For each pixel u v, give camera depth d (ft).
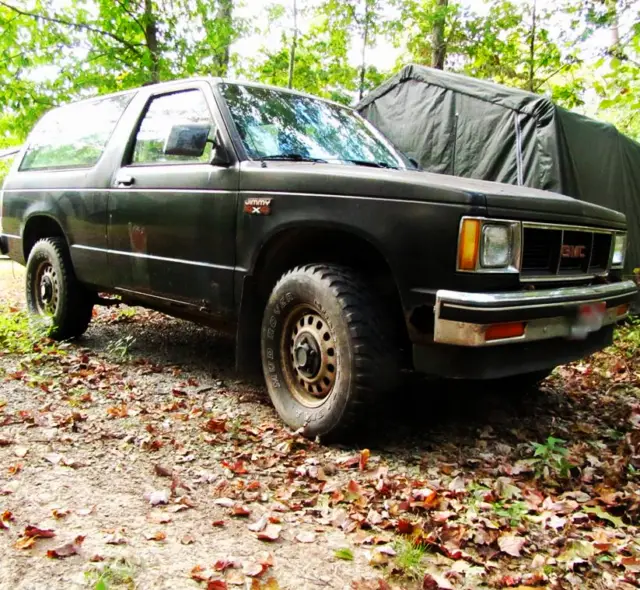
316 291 9.48
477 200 8.20
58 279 15.51
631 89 24.39
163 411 10.89
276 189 10.12
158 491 7.63
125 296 13.93
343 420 9.20
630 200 22.31
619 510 7.89
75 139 15.97
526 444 9.87
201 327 18.54
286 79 40.14
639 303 20.20
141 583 5.63
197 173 11.60
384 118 24.77
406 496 7.86
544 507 7.82
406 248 8.61
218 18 31.17
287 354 10.44
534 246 9.12
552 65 34.76
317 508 7.53
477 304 7.94
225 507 7.38
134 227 12.97
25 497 7.23
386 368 9.08
